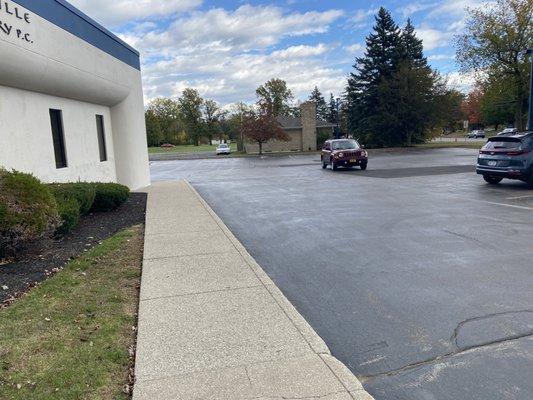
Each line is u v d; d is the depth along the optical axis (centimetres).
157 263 627
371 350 381
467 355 368
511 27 3528
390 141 4878
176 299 484
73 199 850
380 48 4847
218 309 454
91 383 323
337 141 2512
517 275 559
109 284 546
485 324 422
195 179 2225
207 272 579
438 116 4638
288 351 365
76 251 710
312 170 2522
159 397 303
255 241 790
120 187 1179
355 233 826
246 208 1176
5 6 832
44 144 1069
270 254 698
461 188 1459
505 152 1421
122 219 1018
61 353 367
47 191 686
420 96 4522
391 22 4819
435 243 732
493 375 337
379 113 4759
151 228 879
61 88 1121
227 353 362
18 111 960
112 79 1458
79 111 1304
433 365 354
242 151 5753
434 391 319
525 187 1448
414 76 4503
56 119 1173
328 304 485
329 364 344
